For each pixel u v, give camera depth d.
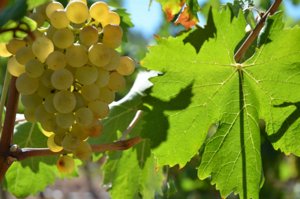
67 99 0.61
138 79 0.97
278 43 0.77
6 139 0.66
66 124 0.62
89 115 0.62
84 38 0.61
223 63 0.78
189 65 0.78
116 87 0.66
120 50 0.99
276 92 0.80
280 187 2.17
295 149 0.81
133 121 0.90
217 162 0.81
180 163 0.80
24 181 0.97
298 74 0.78
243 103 0.80
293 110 0.80
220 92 0.79
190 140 0.79
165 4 0.89
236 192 0.81
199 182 2.08
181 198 2.07
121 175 0.97
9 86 0.68
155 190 0.98
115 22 0.65
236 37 0.78
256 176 0.82
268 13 0.80
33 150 0.67
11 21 0.57
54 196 2.59
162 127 0.78
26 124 0.92
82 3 0.61
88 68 0.62
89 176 2.42
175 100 0.78
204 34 0.77
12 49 0.61
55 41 0.60
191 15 0.87
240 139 0.81
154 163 0.96
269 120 0.81
